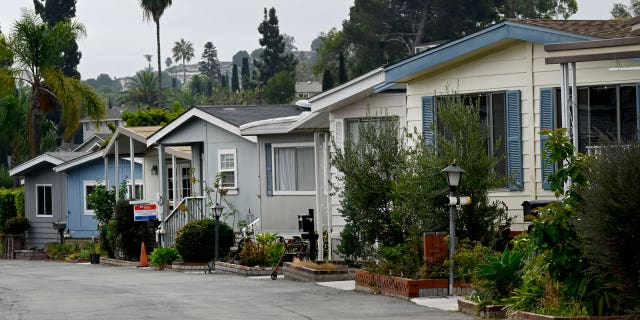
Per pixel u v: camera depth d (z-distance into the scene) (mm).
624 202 14555
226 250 35969
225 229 35969
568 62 19391
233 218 38750
